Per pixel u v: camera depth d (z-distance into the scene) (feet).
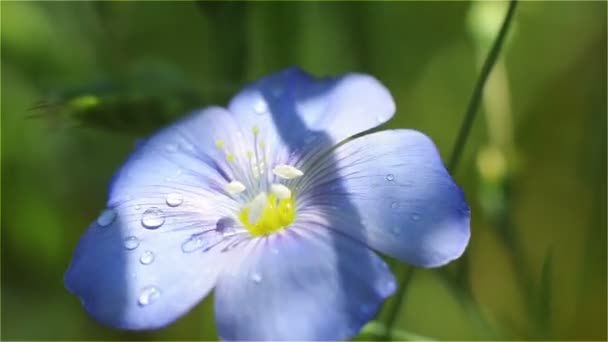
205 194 0.36
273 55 0.45
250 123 0.37
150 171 0.36
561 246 0.48
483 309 0.44
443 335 0.46
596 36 0.48
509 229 0.42
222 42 0.41
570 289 0.47
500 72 0.44
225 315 0.32
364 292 0.32
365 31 0.48
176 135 0.37
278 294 0.32
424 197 0.33
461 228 0.32
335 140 0.36
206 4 0.40
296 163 0.36
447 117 0.48
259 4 0.45
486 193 0.41
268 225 0.34
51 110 0.40
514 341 0.43
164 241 0.34
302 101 0.37
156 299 0.32
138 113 0.39
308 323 0.31
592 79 0.48
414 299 0.46
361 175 0.34
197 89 0.40
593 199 0.47
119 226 0.34
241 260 0.33
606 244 0.46
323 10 0.47
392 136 0.35
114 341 0.47
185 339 0.47
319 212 0.34
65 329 0.48
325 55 0.47
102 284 0.33
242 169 0.36
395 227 0.33
